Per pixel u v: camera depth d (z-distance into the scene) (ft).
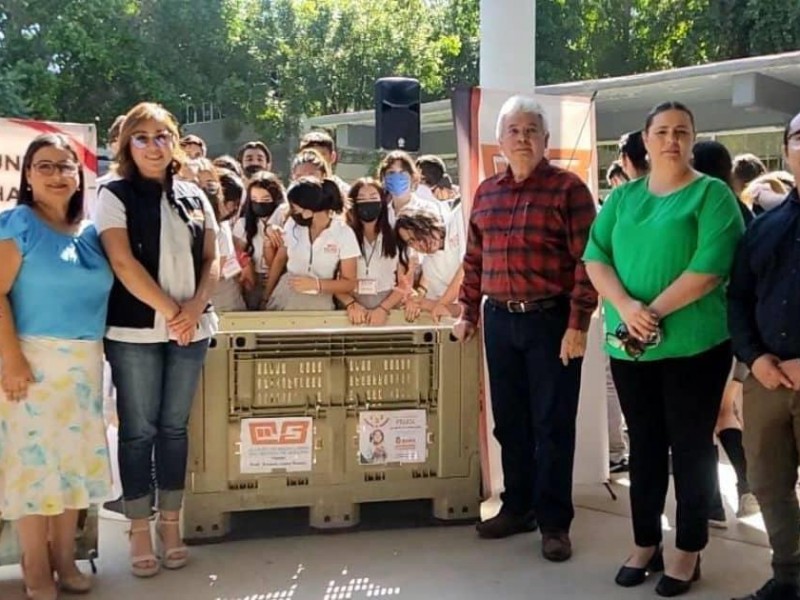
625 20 74.18
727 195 10.21
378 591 11.04
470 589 11.11
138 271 10.69
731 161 13.15
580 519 13.70
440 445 13.21
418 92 21.03
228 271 14.56
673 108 10.50
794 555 10.07
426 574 11.56
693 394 10.48
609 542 12.71
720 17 59.16
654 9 71.20
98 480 10.61
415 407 13.07
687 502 10.74
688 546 10.83
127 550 12.42
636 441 11.04
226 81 68.64
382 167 15.87
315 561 11.96
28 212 10.21
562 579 11.41
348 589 11.10
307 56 71.92
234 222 15.66
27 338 10.13
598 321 15.16
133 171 11.03
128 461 11.34
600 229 10.99
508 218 11.97
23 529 10.58
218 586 11.18
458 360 13.16
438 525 13.29
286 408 12.62
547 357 11.96
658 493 11.14
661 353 10.36
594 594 10.95
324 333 12.64
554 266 11.85
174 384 11.32
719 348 10.45
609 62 74.54
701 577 11.40
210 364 12.33
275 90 72.08
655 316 10.12
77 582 10.96
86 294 10.34
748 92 29.63
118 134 11.21
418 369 13.05
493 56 17.26
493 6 17.16
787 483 10.03
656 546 11.34
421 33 75.82
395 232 14.78
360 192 14.65
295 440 12.68
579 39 73.92
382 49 73.36
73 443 10.37
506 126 11.87
